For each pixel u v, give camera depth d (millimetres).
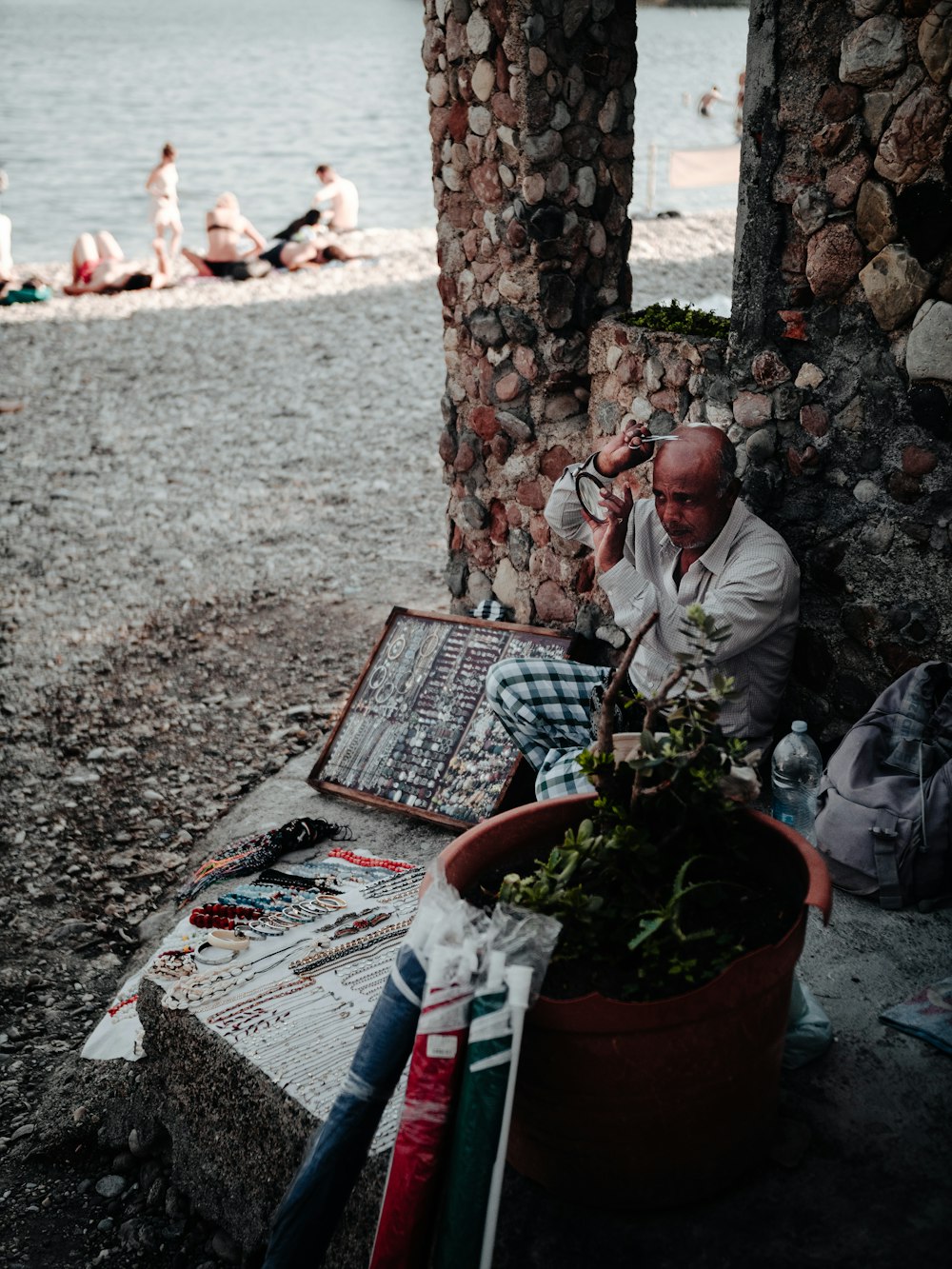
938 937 2873
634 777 2301
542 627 4066
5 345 12008
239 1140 2645
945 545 3096
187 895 3609
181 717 5215
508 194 3852
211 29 114375
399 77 56031
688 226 14586
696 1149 2129
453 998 2047
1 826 4500
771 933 2156
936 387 2988
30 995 3646
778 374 3295
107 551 7047
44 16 146625
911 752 3029
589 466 3598
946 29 2707
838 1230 2135
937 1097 2406
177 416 9664
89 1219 2875
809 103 2996
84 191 22844
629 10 3762
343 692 5332
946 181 2820
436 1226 2111
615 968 2119
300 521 7391
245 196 21828
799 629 3475
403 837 3814
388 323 12188
